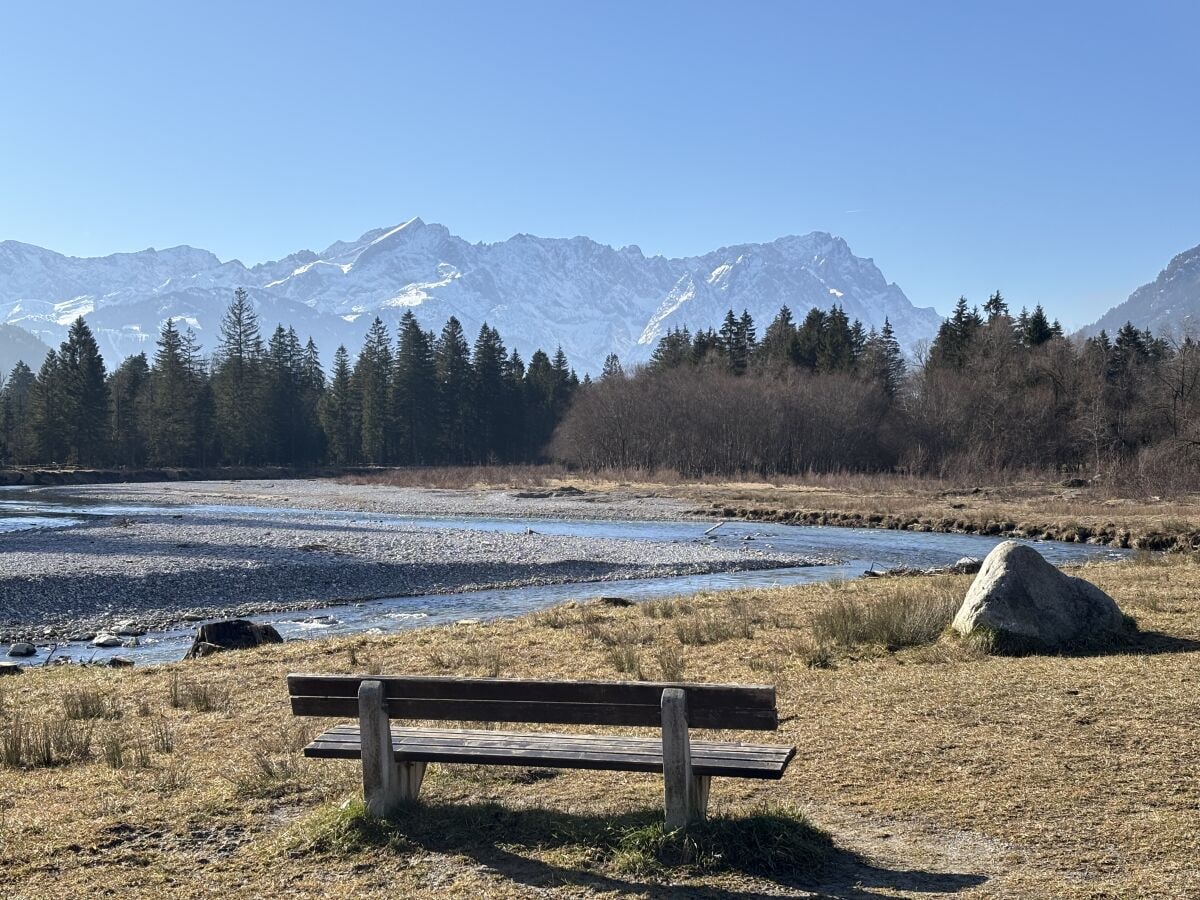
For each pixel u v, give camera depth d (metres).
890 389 92.81
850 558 31.27
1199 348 76.25
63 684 11.80
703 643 13.49
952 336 98.38
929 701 9.42
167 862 5.93
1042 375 83.06
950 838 6.13
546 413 121.06
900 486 65.44
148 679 11.88
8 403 106.25
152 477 91.19
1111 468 61.75
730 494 62.72
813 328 102.44
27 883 5.61
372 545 32.44
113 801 7.02
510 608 20.61
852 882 5.51
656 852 5.85
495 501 61.53
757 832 5.91
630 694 6.05
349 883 5.59
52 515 48.94
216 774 7.73
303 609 20.80
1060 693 9.52
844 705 9.43
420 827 6.29
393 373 114.06
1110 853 5.80
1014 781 7.09
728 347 108.62
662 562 29.27
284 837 6.23
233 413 103.19
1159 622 13.23
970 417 81.44
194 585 23.41
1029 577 12.49
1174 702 9.01
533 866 5.79
